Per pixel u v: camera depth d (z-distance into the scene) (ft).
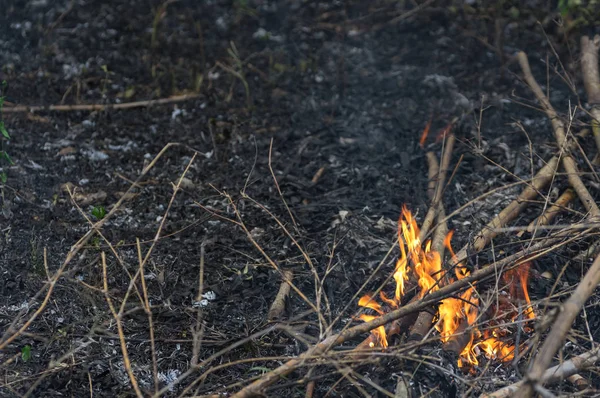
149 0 28.81
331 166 19.74
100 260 15.44
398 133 21.12
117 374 12.80
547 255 15.01
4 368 12.73
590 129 18.90
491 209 17.39
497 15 26.58
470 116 21.48
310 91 23.68
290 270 15.39
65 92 23.15
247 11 27.81
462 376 12.01
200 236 16.66
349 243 16.20
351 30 27.40
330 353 11.07
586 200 15.74
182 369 12.95
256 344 13.29
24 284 14.83
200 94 23.31
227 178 19.10
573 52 24.31
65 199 17.98
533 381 9.18
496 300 12.42
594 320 13.55
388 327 12.70
